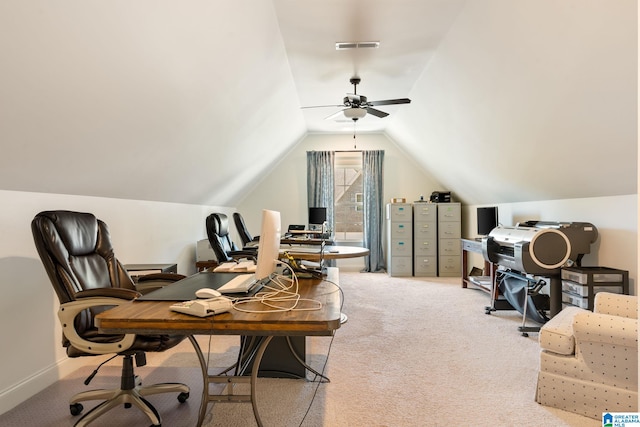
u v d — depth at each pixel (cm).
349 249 401
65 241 196
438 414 217
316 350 321
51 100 182
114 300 177
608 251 342
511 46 277
